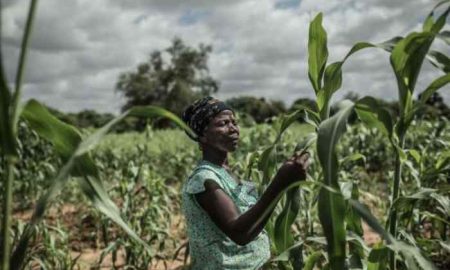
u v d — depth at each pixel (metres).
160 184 7.04
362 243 2.41
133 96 68.56
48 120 1.57
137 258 5.64
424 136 9.60
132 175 6.80
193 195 2.40
